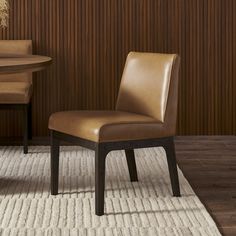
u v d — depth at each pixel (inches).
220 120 220.4
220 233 121.7
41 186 153.3
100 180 130.6
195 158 186.1
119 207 136.9
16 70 131.7
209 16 217.2
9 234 120.0
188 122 220.2
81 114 142.2
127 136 132.6
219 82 219.3
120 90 152.6
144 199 142.9
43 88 216.7
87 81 217.5
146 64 147.1
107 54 216.7
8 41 207.9
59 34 214.8
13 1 212.8
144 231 122.0
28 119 211.6
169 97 139.0
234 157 187.6
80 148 198.1
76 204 138.9
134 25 215.9
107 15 215.0
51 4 213.8
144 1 215.2
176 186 144.5
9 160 181.2
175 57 140.2
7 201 140.8
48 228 123.3
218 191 151.9
